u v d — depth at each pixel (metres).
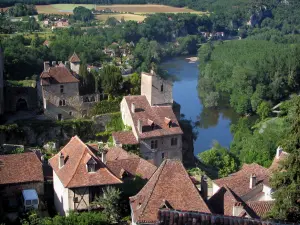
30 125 92.25
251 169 68.44
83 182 56.28
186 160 97.19
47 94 97.50
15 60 140.25
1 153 79.25
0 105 96.56
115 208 55.22
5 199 61.12
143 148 87.12
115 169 65.94
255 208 54.09
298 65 167.62
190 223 29.83
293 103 47.22
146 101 92.56
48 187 64.94
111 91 103.44
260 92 154.25
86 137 96.06
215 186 66.06
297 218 42.47
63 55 164.88
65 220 51.09
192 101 161.62
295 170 42.53
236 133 117.81
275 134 98.69
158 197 45.59
